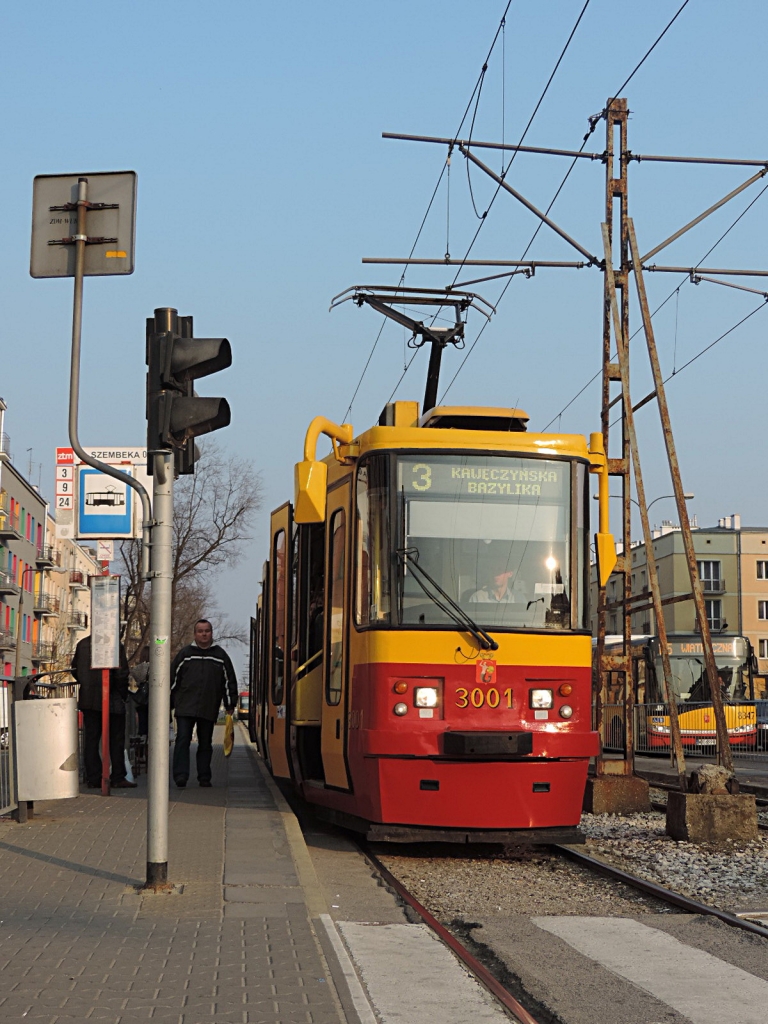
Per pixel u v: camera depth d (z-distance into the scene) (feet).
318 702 41.50
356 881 32.42
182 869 28.73
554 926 26.32
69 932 22.11
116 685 49.60
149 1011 17.10
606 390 54.34
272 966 19.71
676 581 291.99
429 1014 18.31
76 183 27.91
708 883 33.60
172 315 27.14
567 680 36.47
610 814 52.29
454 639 35.78
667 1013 19.31
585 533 38.22
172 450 26.68
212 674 51.24
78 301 27.37
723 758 45.03
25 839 33.63
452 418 39.32
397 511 36.78
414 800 35.01
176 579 151.12
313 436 36.81
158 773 26.43
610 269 53.93
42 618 298.76
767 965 22.63
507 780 35.14
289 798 52.70
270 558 51.44
